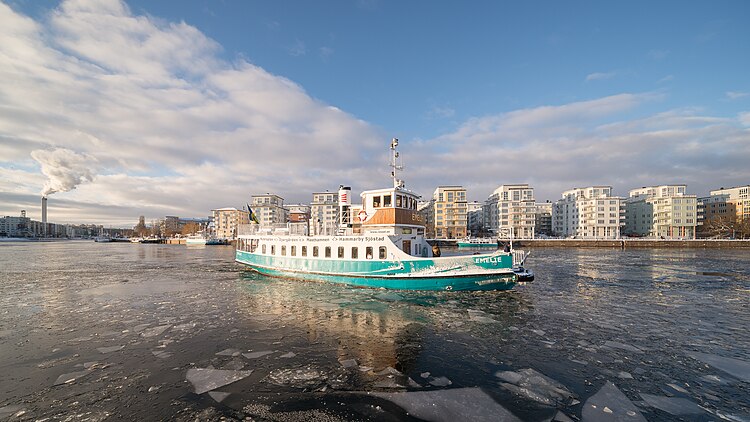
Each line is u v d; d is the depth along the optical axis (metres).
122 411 9.39
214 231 175.12
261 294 24.84
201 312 19.83
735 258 59.09
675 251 79.38
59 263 53.59
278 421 8.93
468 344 14.52
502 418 9.12
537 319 18.30
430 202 154.00
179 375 11.57
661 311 20.44
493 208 145.25
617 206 121.00
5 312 20.23
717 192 147.38
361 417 9.12
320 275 27.47
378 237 24.66
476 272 22.78
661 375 11.62
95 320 18.30
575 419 9.05
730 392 10.46
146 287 29.12
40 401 9.91
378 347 14.16
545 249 89.19
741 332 16.36
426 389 10.66
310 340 14.97
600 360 12.88
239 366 12.29
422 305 20.95
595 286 29.66
